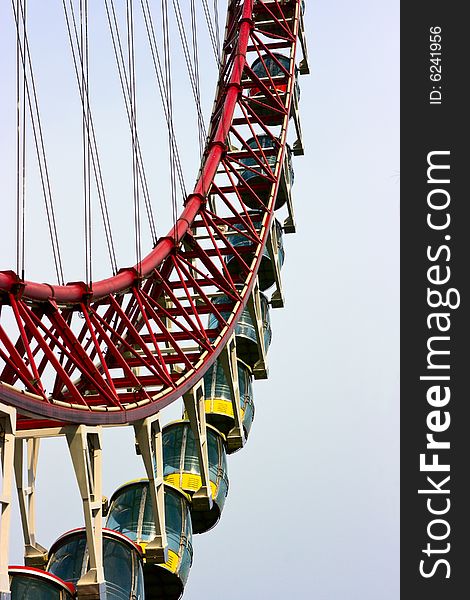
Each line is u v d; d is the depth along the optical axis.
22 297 41.53
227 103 75.12
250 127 75.12
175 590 55.09
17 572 42.25
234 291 64.31
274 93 82.44
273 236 75.56
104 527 52.78
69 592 42.69
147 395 48.38
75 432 41.34
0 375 39.38
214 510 63.06
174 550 54.38
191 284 62.09
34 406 37.78
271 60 92.31
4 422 36.16
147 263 56.50
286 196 83.50
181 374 54.88
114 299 50.97
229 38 87.19
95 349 46.28
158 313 65.88
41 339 40.94
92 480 42.31
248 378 74.12
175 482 62.44
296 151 90.06
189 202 66.00
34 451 51.97
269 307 81.00
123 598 47.69
